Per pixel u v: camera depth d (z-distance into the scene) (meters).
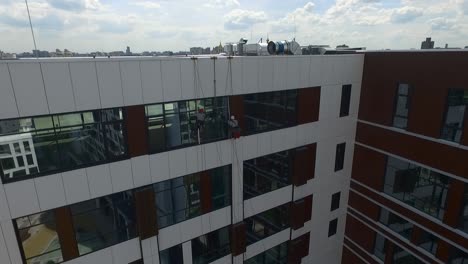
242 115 17.95
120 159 14.45
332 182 25.12
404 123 21.53
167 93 14.87
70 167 13.30
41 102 11.88
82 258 14.60
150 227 15.84
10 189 12.18
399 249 23.64
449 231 19.12
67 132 12.93
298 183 21.98
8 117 11.40
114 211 15.12
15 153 12.04
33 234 13.21
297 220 23.05
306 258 25.83
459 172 18.09
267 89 18.55
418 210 21.00
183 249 18.06
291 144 21.09
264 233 22.27
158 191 16.25
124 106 13.83
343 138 24.45
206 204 18.12
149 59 13.98
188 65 15.16
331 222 26.97
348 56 22.34
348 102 23.88
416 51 19.47
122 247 15.70
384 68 21.81
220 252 20.06
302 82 20.22
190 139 16.50
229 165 18.39
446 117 18.72
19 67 11.20
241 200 19.59
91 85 12.80
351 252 27.75
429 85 19.03
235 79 17.00
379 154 23.27
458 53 17.20
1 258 12.68
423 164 20.11
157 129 15.25
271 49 23.91
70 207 13.76
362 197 25.50
